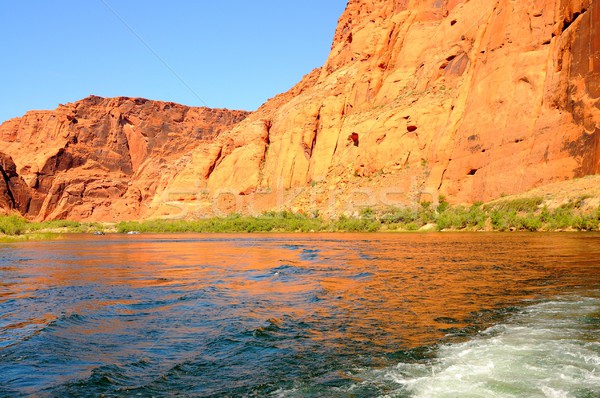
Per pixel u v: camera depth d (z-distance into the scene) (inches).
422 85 4995.1
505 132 3503.9
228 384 410.3
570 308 626.2
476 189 3555.6
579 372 402.3
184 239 3454.7
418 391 378.6
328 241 2472.9
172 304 746.8
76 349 508.4
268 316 649.0
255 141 6998.0
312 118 6259.8
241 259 1573.6
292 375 426.9
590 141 2923.2
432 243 1950.1
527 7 3786.9
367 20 6958.7
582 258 1187.3
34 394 391.2
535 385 378.6
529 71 3548.2
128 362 466.3
